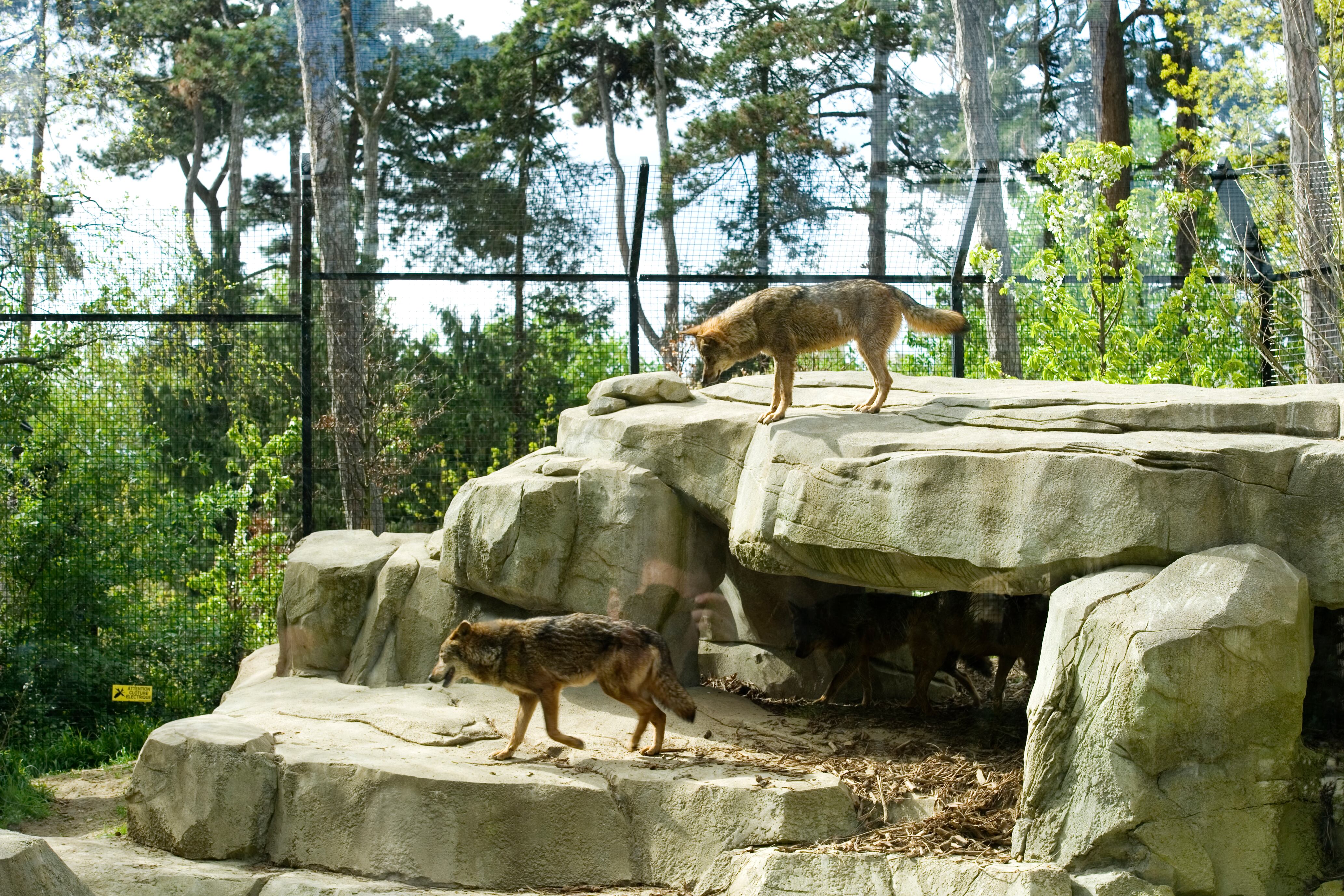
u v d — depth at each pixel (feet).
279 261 61.87
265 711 23.26
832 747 22.25
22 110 55.26
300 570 28.17
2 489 34.06
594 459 26.45
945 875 16.93
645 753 20.99
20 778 25.23
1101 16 50.70
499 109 69.15
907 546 20.06
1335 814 17.48
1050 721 17.57
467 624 20.42
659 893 18.03
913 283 38.06
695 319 42.22
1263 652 16.96
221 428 46.26
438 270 43.73
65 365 36.01
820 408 24.82
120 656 33.96
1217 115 51.34
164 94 74.28
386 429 45.47
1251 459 18.43
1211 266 42.19
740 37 61.67
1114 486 18.37
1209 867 16.78
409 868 18.08
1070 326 40.01
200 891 17.58
